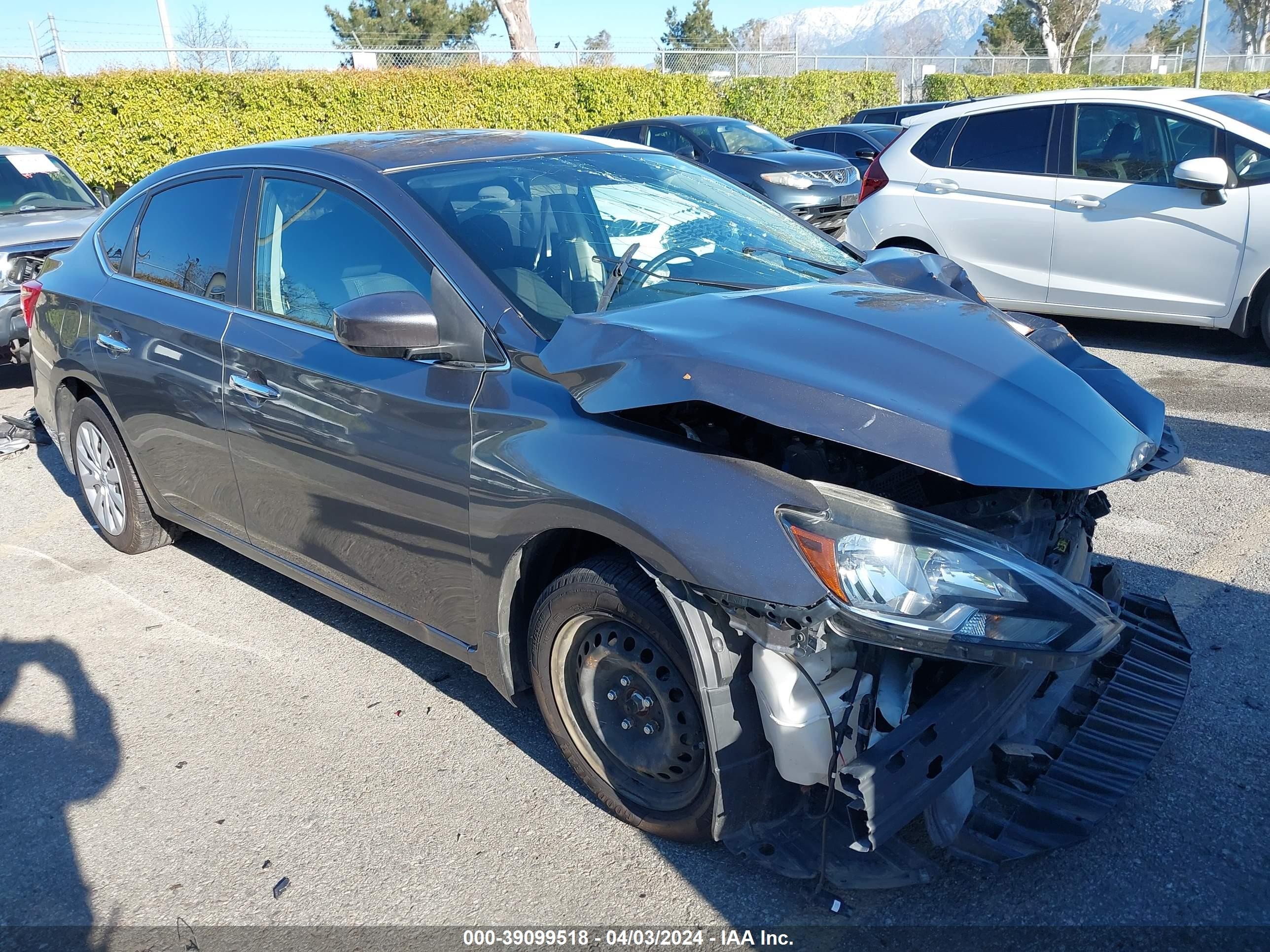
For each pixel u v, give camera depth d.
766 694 2.19
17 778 3.02
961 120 7.41
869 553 2.07
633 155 3.78
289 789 2.91
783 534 2.11
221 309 3.53
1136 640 2.97
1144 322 7.81
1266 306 6.28
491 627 2.77
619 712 2.59
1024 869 2.44
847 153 15.31
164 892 2.53
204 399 3.54
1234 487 4.65
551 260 2.97
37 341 4.58
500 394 2.64
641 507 2.28
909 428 2.17
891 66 28.33
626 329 2.48
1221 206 6.24
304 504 3.29
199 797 2.89
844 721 2.16
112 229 4.29
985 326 2.66
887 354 2.42
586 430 2.46
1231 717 2.96
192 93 14.58
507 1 26.28
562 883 2.49
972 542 2.13
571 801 2.79
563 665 2.66
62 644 3.81
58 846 2.72
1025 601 2.07
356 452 2.99
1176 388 6.15
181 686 3.49
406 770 2.97
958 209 7.32
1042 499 2.50
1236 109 6.42
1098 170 6.72
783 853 2.29
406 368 2.86
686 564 2.18
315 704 3.34
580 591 2.49
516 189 3.22
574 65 19.50
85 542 4.79
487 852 2.61
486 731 3.15
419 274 2.91
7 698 3.47
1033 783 2.42
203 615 4.00
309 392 3.11
